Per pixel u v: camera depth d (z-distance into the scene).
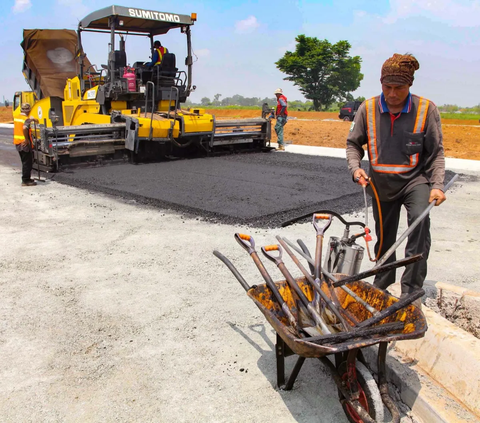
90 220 6.31
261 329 3.47
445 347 2.62
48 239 5.52
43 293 4.05
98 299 3.94
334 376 2.43
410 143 3.16
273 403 2.66
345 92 80.38
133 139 10.41
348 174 9.76
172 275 4.45
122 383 2.82
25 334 3.36
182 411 2.58
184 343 3.27
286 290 2.91
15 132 8.54
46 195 7.84
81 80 12.13
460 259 5.02
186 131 11.36
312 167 10.66
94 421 2.49
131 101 11.78
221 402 2.66
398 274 4.54
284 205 6.93
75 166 10.37
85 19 11.48
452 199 7.89
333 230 5.89
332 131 22.59
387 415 2.54
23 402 2.64
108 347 3.21
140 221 6.24
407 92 3.05
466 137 21.44
